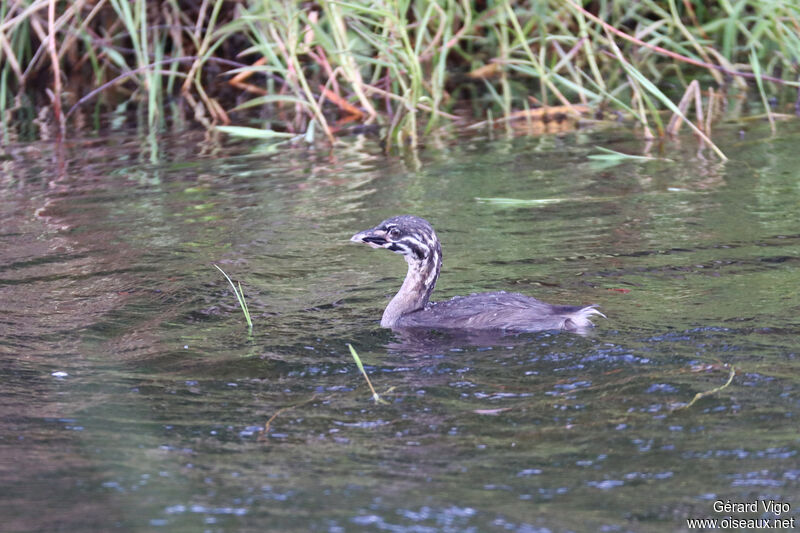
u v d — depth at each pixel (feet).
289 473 28.58
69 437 31.45
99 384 35.81
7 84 91.30
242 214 57.26
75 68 92.58
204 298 45.14
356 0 74.69
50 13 79.00
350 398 33.78
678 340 36.81
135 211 58.34
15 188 63.36
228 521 25.94
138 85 89.71
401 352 37.83
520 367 35.42
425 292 42.16
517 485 27.37
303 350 38.63
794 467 27.43
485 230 52.65
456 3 84.74
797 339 36.29
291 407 33.27
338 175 64.49
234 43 91.56
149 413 33.14
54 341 40.34
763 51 81.61
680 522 25.17
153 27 85.97
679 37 87.51
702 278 43.75
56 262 50.39
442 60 77.10
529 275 45.83
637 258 46.98
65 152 71.82
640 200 56.24
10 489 28.12
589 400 32.30
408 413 32.27
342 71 77.15
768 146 65.72
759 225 50.62
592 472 27.84
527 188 59.72
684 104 72.08
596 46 84.33
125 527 25.75
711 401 31.58
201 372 36.65
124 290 46.39
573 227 52.24
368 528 25.40
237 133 70.44
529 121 76.74
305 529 25.41
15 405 34.01
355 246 51.96
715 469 27.58
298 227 54.85
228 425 32.04
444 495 26.94
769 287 42.06
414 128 71.05
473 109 81.05
